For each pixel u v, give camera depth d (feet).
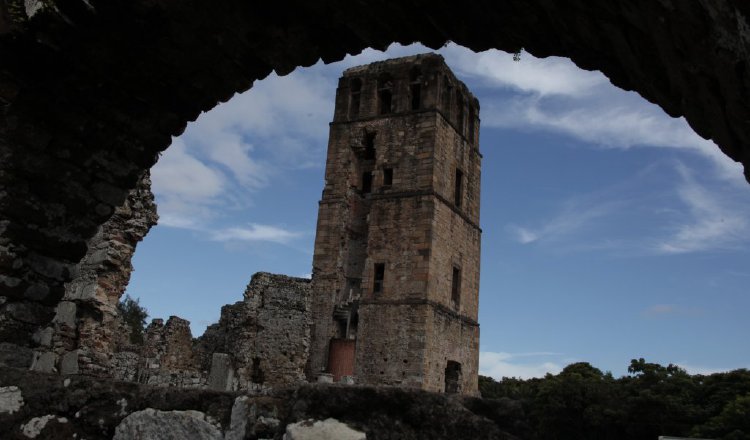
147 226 56.29
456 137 154.10
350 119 154.92
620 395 150.41
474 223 157.28
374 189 144.66
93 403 17.78
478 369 150.61
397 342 130.62
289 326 118.21
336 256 144.25
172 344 94.07
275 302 119.14
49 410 17.99
